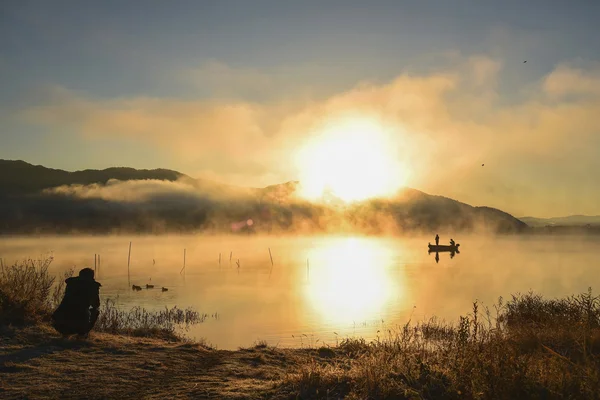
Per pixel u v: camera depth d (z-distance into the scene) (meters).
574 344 12.12
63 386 9.66
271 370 11.38
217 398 8.84
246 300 40.03
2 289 15.51
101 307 34.09
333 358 13.08
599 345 12.21
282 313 31.78
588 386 8.02
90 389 9.54
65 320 13.33
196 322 27.70
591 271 70.06
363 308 34.03
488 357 9.41
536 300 24.64
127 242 179.00
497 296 40.50
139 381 10.20
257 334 23.22
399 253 133.75
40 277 17.61
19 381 9.84
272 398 8.78
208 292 47.09
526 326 14.27
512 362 8.88
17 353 11.75
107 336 14.66
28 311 15.27
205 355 12.95
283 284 55.12
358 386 9.21
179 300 40.34
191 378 10.51
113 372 10.71
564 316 16.95
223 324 26.72
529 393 8.07
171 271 74.19
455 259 105.00
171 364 11.65
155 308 34.84
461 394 8.55
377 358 10.84
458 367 9.37
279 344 20.28
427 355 11.75
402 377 9.66
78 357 11.81
